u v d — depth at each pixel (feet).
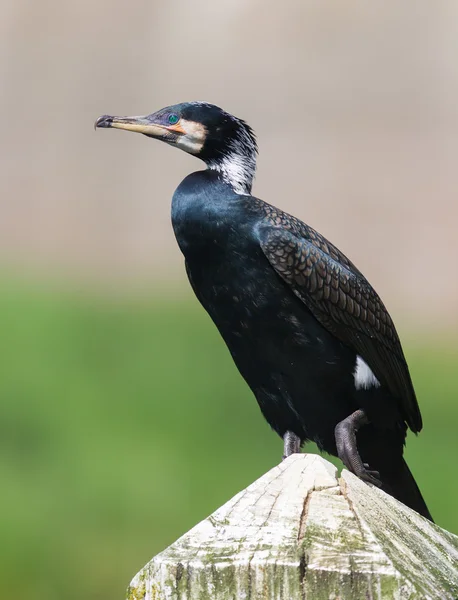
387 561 10.28
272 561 10.35
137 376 46.21
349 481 12.07
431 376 51.93
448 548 12.13
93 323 53.88
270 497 11.06
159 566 10.50
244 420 42.34
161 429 40.91
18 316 52.70
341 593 10.23
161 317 57.88
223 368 47.80
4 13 113.39
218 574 10.39
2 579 31.94
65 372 45.96
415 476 38.27
